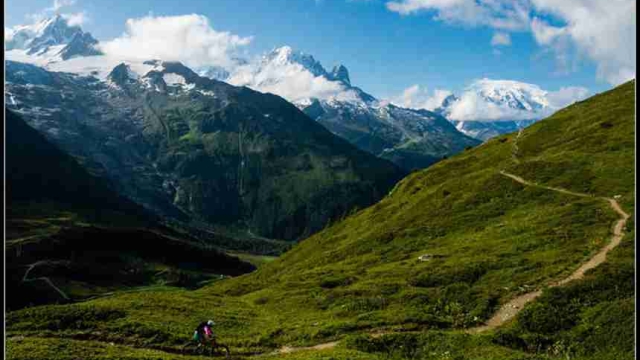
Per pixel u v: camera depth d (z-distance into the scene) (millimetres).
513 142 124000
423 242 79625
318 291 65188
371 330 45781
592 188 78875
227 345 44438
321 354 38594
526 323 42875
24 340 38656
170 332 45406
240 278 121875
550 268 52344
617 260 50125
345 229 121188
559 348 39062
